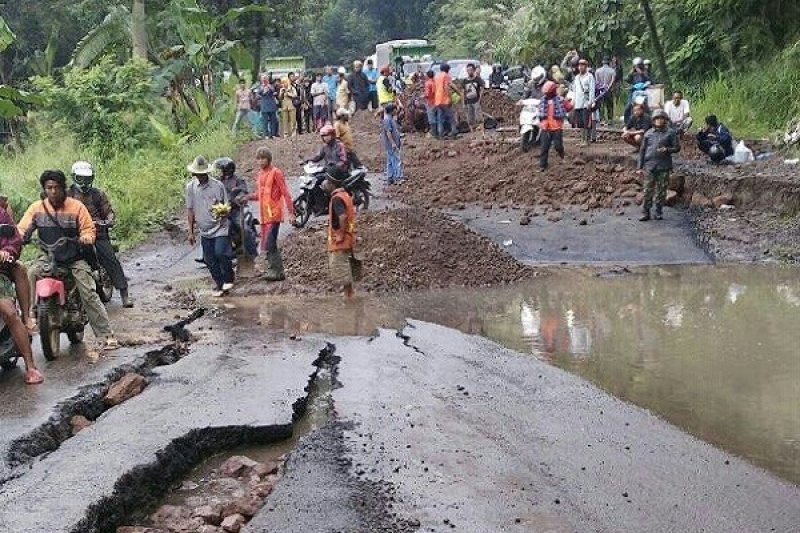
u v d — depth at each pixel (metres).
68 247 8.70
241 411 7.00
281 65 42.88
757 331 9.30
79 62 24.52
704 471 5.91
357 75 27.59
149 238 16.03
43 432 6.65
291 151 22.95
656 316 10.13
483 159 19.23
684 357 8.47
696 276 12.30
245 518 5.59
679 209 15.66
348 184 15.00
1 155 22.95
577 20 28.47
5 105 18.23
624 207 16.02
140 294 11.94
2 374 8.06
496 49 41.72
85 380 7.77
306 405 7.47
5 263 7.70
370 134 24.50
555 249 14.22
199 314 10.71
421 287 12.12
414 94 25.78
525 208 16.58
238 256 12.59
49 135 21.33
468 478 5.82
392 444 6.37
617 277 12.50
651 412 7.04
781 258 12.99
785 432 6.57
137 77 22.33
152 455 6.08
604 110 24.20
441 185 18.36
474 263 12.67
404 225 12.98
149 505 5.91
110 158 20.88
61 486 5.60
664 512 5.35
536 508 5.40
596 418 6.89
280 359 8.48
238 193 12.30
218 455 6.64
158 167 19.20
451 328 9.74
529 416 6.96
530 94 23.39
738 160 16.66
